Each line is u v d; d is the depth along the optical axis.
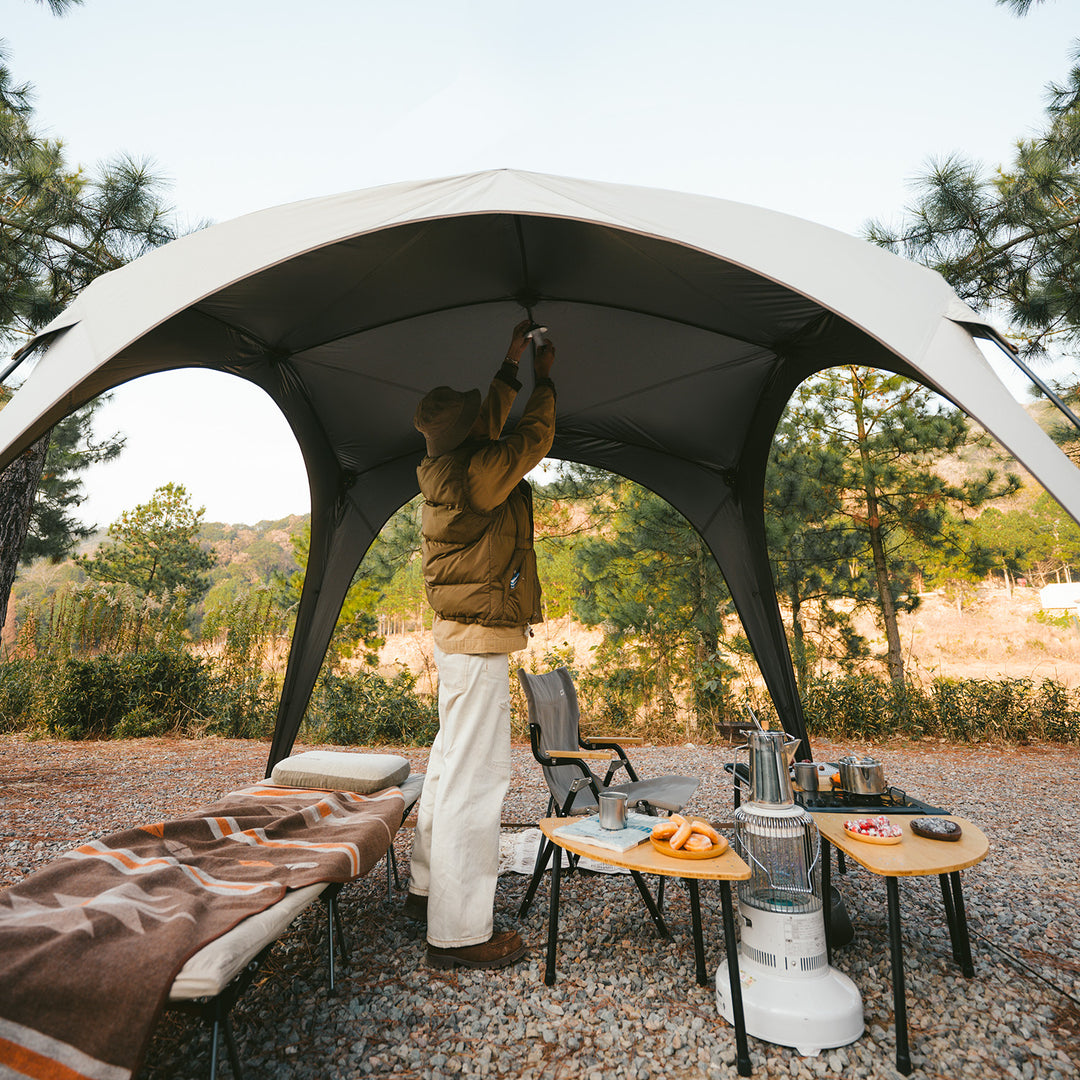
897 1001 1.86
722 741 8.01
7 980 1.31
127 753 7.23
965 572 8.78
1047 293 6.30
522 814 4.68
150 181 6.13
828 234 2.12
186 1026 2.03
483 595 2.52
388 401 4.19
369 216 2.11
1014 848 3.93
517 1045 1.95
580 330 3.78
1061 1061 1.87
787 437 8.52
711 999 2.20
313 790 3.08
